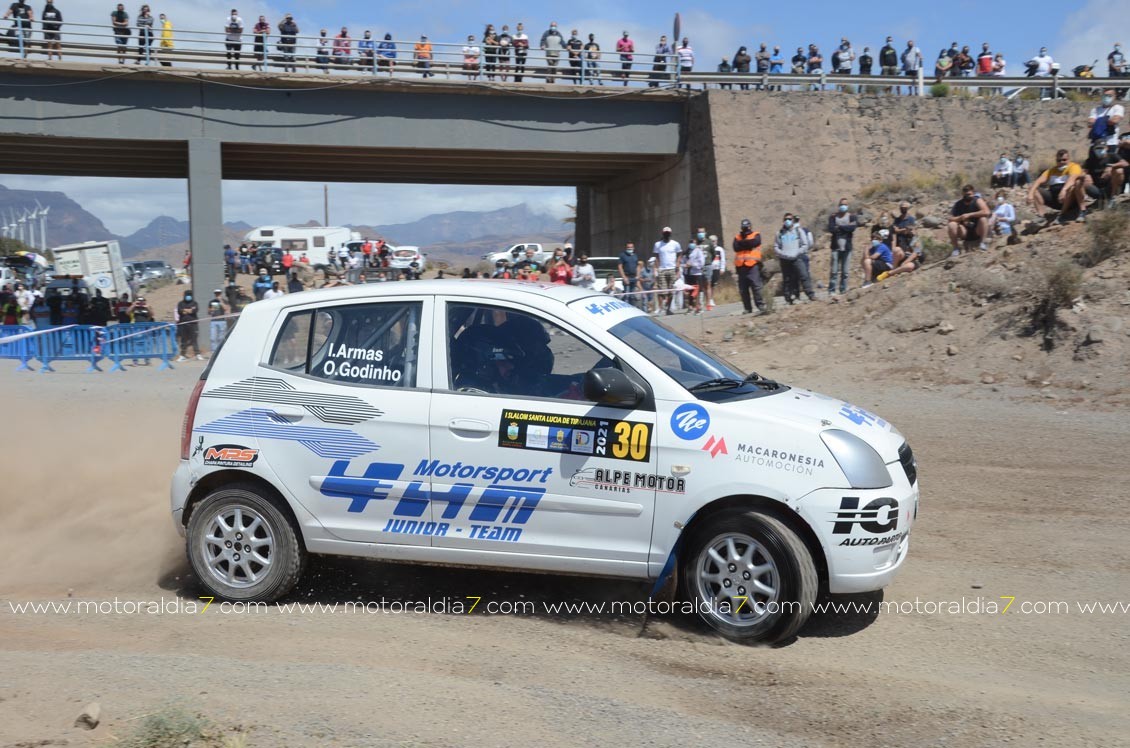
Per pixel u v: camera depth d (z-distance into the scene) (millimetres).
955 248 16719
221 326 19062
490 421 5395
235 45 29531
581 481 5273
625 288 22922
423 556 5551
